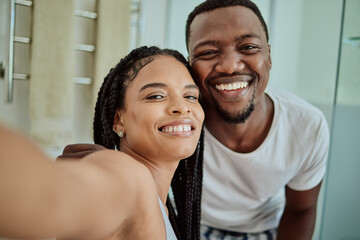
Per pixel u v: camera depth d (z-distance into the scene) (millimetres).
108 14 1308
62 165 271
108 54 1316
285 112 859
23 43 1204
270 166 867
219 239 998
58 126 1234
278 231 1013
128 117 550
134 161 384
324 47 1015
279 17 1120
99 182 285
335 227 958
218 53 713
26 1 1146
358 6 883
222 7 711
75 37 1310
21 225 215
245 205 950
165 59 576
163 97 537
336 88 933
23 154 216
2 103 1199
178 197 722
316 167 922
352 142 922
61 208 237
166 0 1530
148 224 402
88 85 1358
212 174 911
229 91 720
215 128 856
